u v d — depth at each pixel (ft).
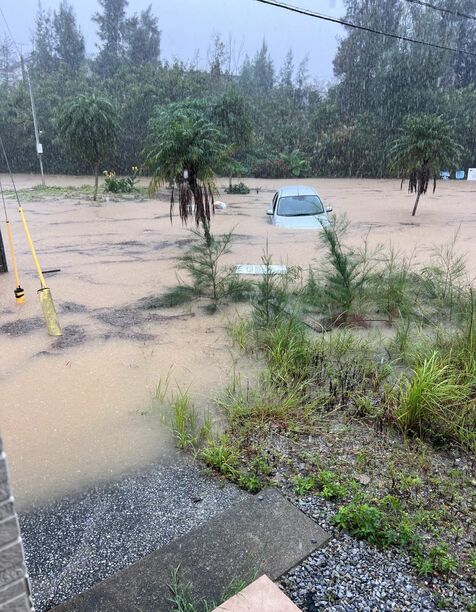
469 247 30.58
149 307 20.34
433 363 12.48
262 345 16.26
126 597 7.08
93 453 10.84
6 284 23.36
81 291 22.44
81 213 44.09
